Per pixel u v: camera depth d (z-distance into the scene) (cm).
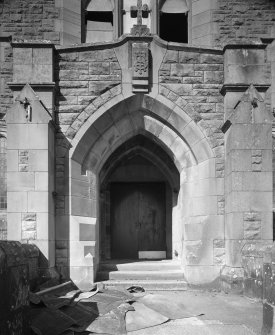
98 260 1111
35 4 1305
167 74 1053
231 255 954
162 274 1063
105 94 1041
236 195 954
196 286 1010
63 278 990
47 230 934
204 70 1059
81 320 675
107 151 1115
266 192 955
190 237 1038
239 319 714
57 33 1301
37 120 952
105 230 1367
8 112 952
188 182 1080
